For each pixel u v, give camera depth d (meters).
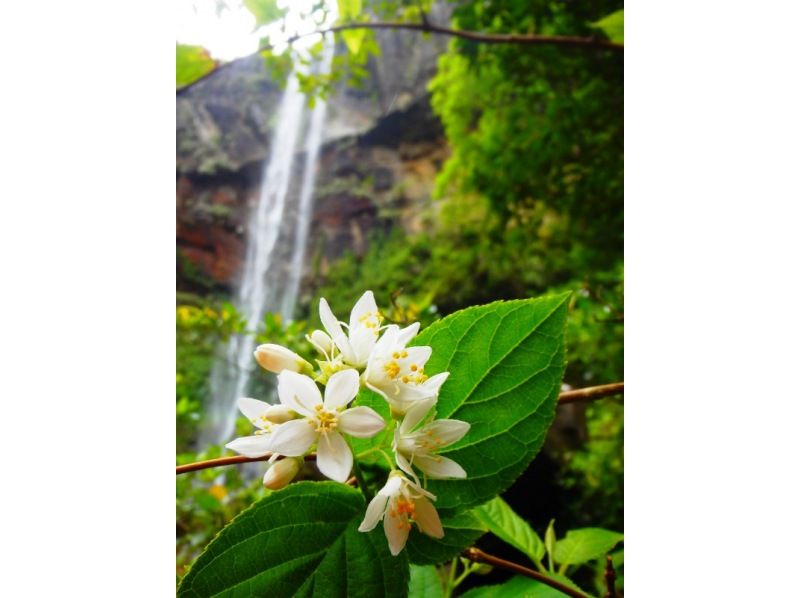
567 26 3.95
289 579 0.67
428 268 6.07
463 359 0.74
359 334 0.72
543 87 4.39
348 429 0.65
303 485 0.69
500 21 4.29
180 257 6.78
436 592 0.98
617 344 3.10
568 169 4.45
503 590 0.92
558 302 0.73
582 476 4.01
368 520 0.62
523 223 5.06
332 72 3.51
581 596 0.87
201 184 6.96
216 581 0.65
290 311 6.91
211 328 3.47
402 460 0.65
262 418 0.68
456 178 5.83
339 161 7.39
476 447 0.73
